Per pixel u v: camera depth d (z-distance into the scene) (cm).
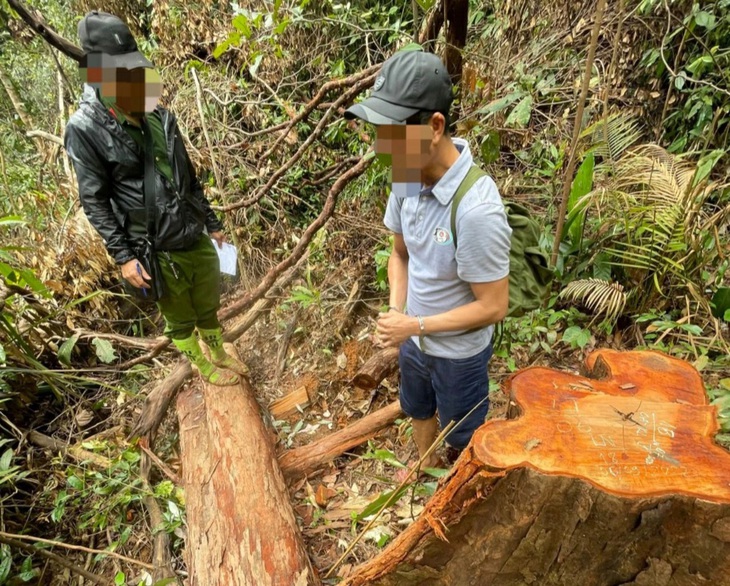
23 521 249
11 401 291
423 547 137
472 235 126
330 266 361
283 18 314
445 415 179
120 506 239
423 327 145
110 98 174
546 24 335
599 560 124
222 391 256
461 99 261
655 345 238
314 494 229
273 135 390
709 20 274
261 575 172
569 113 320
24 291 281
